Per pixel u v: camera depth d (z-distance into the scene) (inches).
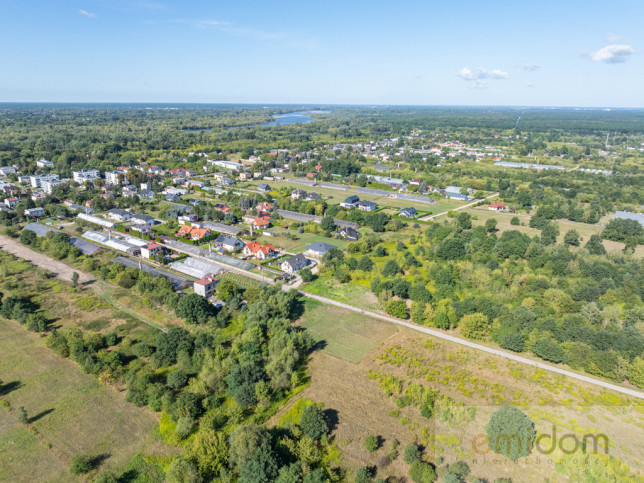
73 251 5462.6
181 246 5954.7
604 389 3063.5
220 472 2287.2
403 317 4116.6
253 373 2957.7
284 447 2397.9
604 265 4899.1
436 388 3070.9
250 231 6569.9
